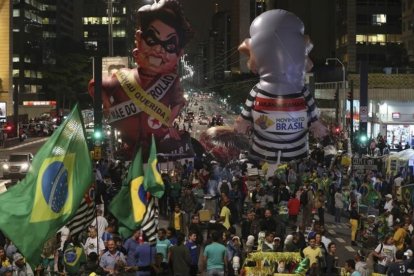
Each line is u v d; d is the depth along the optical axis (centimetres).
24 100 15712
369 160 3916
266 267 1723
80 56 13700
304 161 4400
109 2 5481
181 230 2312
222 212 2295
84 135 1175
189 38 4381
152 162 1561
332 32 14812
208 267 1616
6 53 11044
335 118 8062
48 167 1130
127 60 4541
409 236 1986
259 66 4375
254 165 4441
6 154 7088
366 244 2141
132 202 1532
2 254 1614
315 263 1659
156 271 1547
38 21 17862
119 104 4375
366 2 12662
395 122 7100
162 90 4372
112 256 1541
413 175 3666
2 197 1117
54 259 1638
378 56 12656
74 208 1152
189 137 4444
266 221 2083
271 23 4341
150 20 4284
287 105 4325
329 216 3312
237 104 15525
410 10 11600
